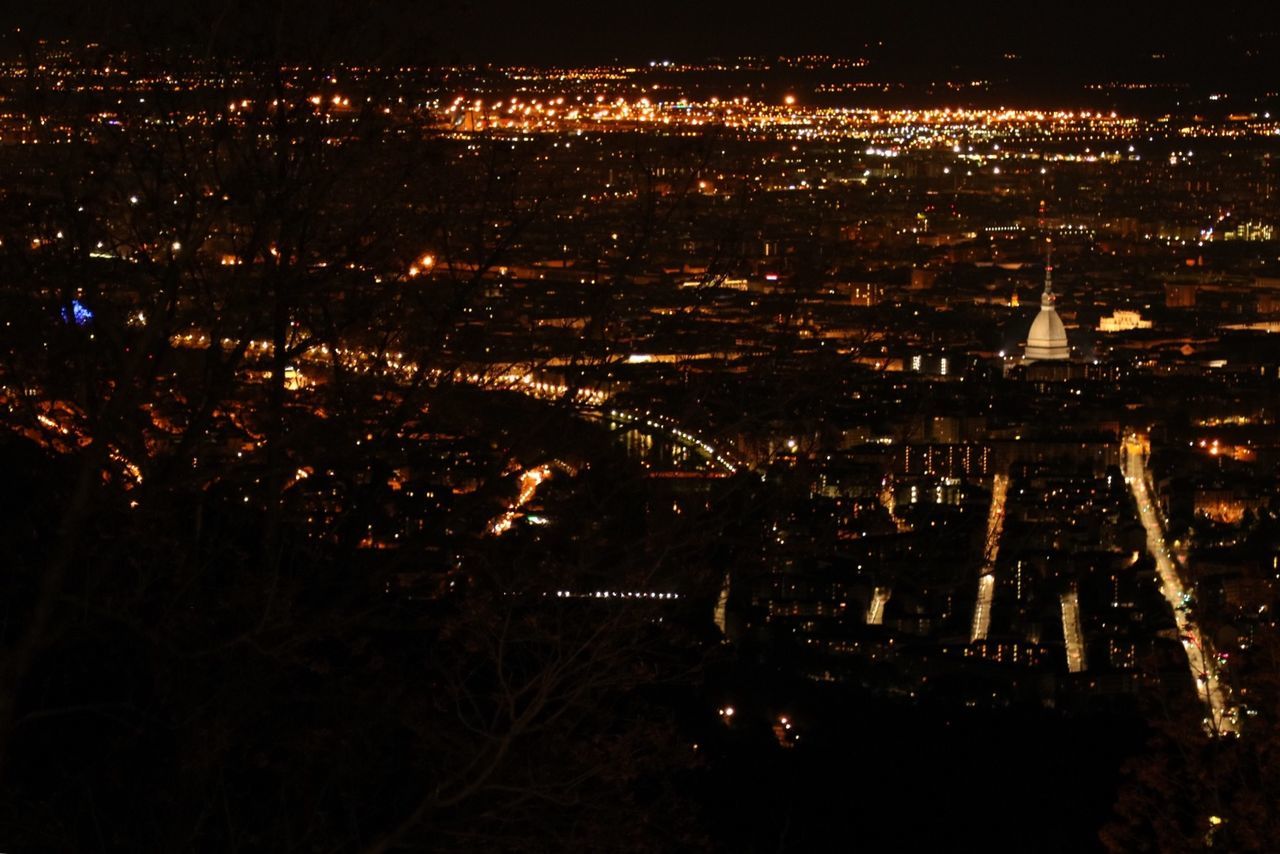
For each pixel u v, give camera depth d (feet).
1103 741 131.64
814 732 127.24
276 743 68.64
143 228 65.46
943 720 136.87
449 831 65.92
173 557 65.41
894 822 112.68
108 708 71.31
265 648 65.41
